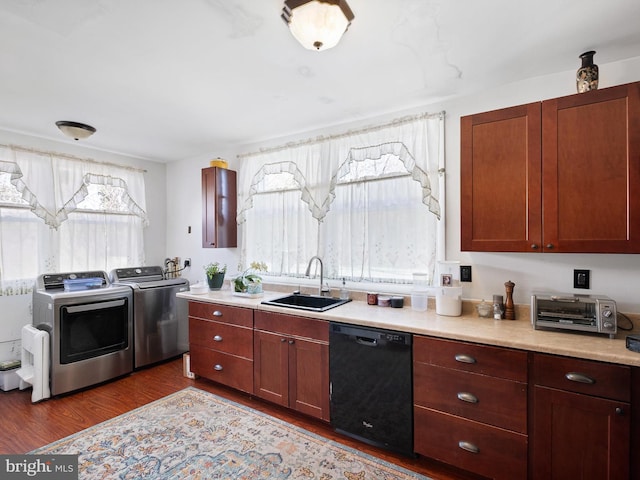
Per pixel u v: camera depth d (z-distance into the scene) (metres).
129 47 1.75
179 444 2.08
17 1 1.38
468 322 2.02
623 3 1.42
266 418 2.41
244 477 1.79
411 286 2.54
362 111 2.64
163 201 4.30
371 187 2.72
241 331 2.70
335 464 1.90
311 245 3.08
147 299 3.40
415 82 2.16
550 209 1.77
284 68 1.98
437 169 2.40
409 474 1.82
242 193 3.51
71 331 2.81
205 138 3.33
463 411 1.75
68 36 1.65
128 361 3.22
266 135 3.25
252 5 1.43
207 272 3.37
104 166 3.62
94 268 3.52
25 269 3.04
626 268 1.85
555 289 2.03
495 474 1.67
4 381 2.80
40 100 2.41
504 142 1.90
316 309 2.39
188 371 3.12
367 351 2.06
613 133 1.63
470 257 2.30
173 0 1.39
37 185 3.09
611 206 1.63
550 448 1.54
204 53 1.82
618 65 1.89
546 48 1.77
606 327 1.65
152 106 2.53
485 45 1.75
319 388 2.28
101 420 2.36
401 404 1.94
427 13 1.49
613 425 1.41
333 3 1.34
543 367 1.55
